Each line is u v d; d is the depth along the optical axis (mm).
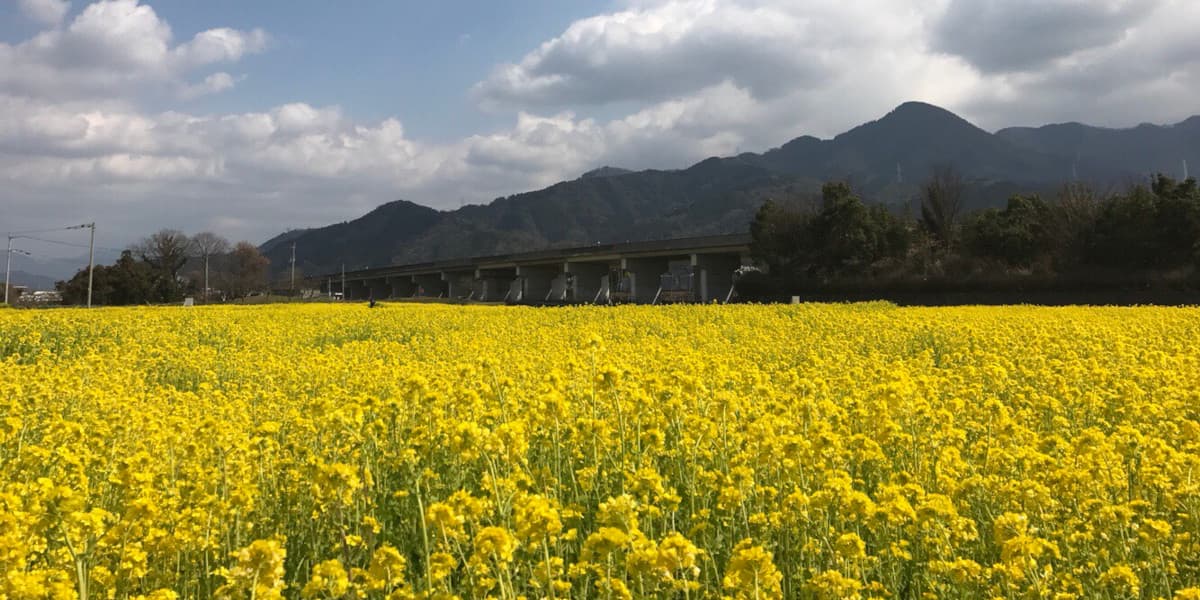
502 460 6090
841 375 12789
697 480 6699
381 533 6223
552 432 7660
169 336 22281
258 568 4215
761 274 79625
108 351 19469
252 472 7383
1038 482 6441
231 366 17109
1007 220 67062
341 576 4324
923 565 5453
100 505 6621
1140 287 52594
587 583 4828
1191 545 5383
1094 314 28984
